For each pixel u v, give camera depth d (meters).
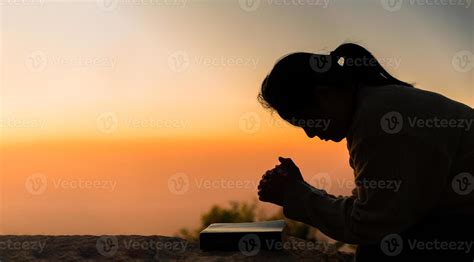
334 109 1.87
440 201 1.77
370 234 1.75
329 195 2.00
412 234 1.82
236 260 2.44
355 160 1.80
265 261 2.45
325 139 1.98
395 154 1.71
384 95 1.79
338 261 2.66
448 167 1.71
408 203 1.70
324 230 1.89
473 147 1.73
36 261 2.49
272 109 1.99
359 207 1.77
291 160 2.09
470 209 1.76
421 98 1.77
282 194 2.01
